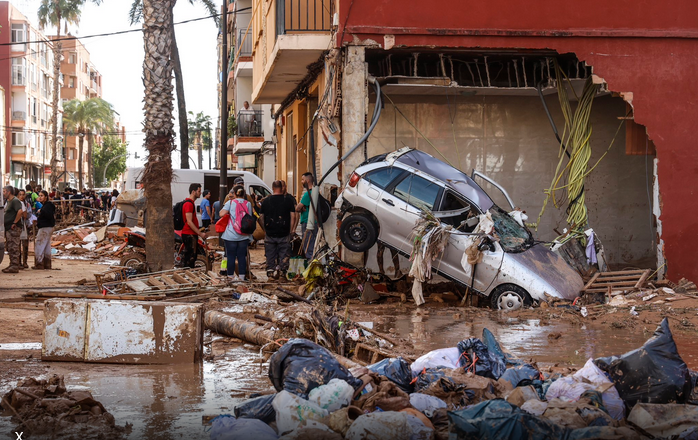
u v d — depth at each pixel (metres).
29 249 22.17
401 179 12.05
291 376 5.03
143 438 4.64
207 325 8.86
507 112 16.16
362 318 9.91
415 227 11.51
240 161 40.88
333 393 4.75
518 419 4.30
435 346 7.83
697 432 4.48
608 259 16.41
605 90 13.75
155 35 13.59
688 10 13.77
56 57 60.88
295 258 13.90
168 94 13.63
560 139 15.32
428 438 4.32
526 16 13.53
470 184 12.22
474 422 4.33
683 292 12.13
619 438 4.25
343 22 13.12
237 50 37.03
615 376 5.34
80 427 4.82
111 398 5.66
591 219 16.39
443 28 13.31
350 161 13.20
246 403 4.88
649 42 13.71
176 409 5.36
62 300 7.03
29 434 4.68
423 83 14.22
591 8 13.62
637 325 9.42
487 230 11.23
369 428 4.25
